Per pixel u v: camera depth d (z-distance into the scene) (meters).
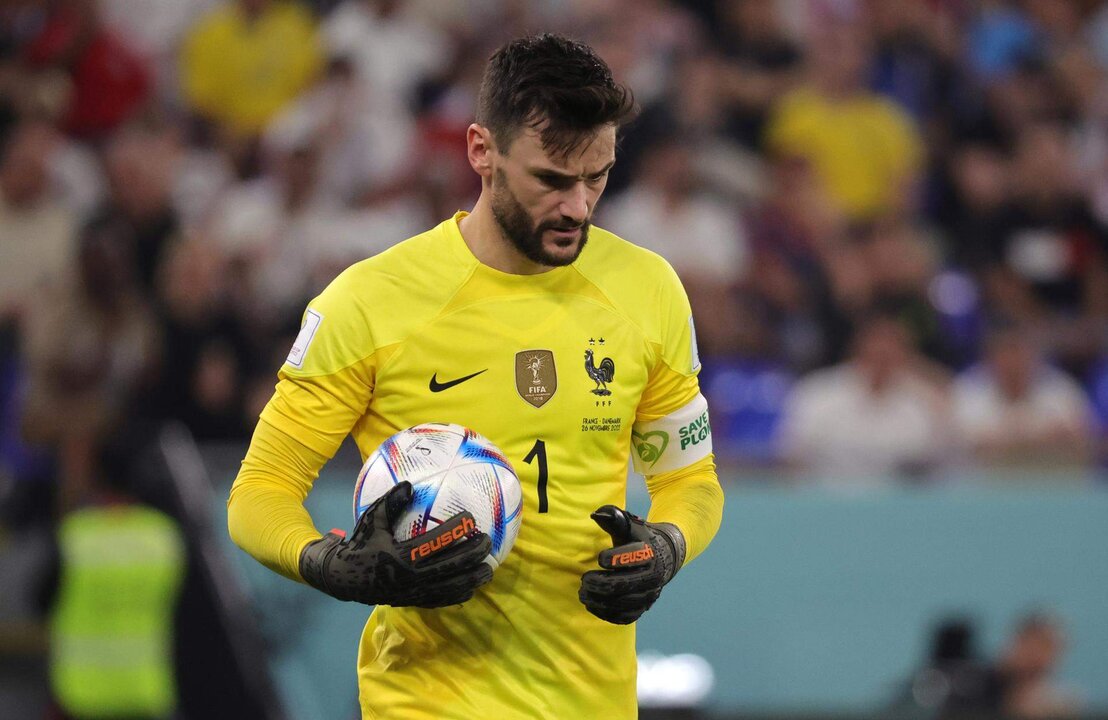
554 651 10.15
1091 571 24.59
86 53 31.50
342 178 30.70
